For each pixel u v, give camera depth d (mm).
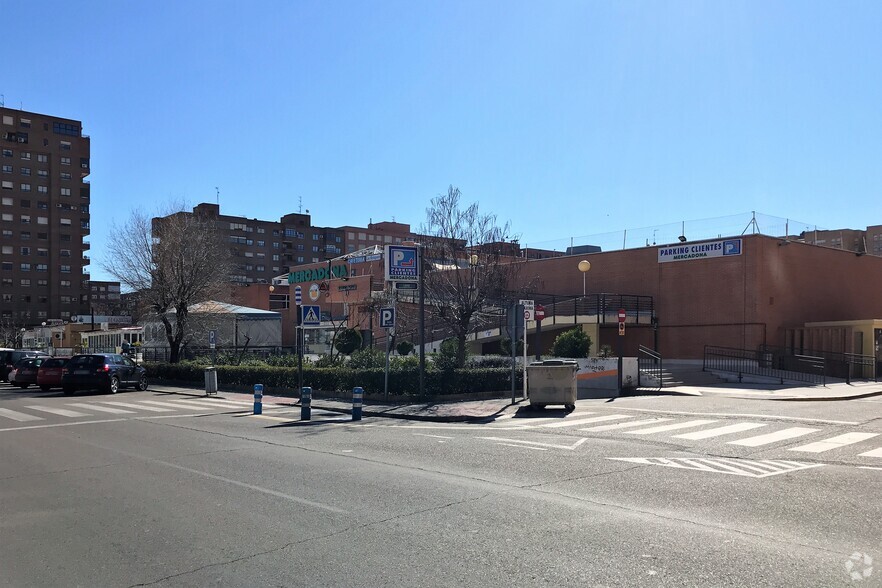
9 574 5059
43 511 6887
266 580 4836
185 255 33125
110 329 63500
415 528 6070
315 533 5957
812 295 31281
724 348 27641
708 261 29688
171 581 4863
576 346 24172
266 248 128500
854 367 27312
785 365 27938
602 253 34000
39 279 105312
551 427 13430
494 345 34312
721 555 5266
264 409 18359
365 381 19625
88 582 4871
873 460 9469
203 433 12977
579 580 4746
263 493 7531
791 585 4645
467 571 4949
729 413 15531
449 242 22969
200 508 6895
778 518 6355
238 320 41094
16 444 11602
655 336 31141
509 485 7887
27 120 105688
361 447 10953
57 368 26125
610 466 9086
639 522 6234
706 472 8633
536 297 34906
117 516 6652
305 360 26781
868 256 35625
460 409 16656
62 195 108250
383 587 4660
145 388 27062
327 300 48438
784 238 29625
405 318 30703
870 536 5770
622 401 18812
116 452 10609
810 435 11977
